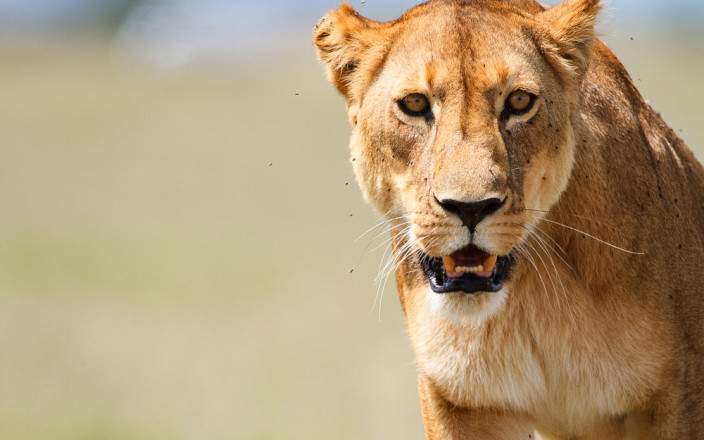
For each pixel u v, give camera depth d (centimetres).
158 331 1852
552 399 766
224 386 1568
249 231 2688
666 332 735
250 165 3578
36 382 1642
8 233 2788
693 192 809
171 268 2366
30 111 5219
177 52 7006
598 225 733
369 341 1727
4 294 2153
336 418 1412
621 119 759
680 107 3234
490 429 777
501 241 687
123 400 1560
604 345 738
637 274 730
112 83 6353
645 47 5788
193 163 3716
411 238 719
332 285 2103
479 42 705
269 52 7975
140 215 2994
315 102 5000
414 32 730
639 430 756
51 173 3709
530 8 773
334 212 2884
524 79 698
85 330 1878
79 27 10394
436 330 761
